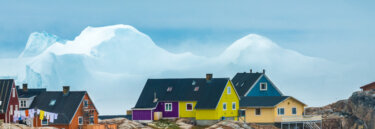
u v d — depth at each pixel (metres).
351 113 115.31
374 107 109.62
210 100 110.25
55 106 106.75
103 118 123.00
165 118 114.31
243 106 113.69
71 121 103.38
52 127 94.44
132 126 104.94
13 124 93.69
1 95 105.69
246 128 103.38
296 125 111.31
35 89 113.88
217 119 108.75
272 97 114.75
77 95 107.19
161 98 115.12
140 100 115.62
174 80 118.19
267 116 112.31
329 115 118.81
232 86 113.62
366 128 110.06
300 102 115.00
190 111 113.25
